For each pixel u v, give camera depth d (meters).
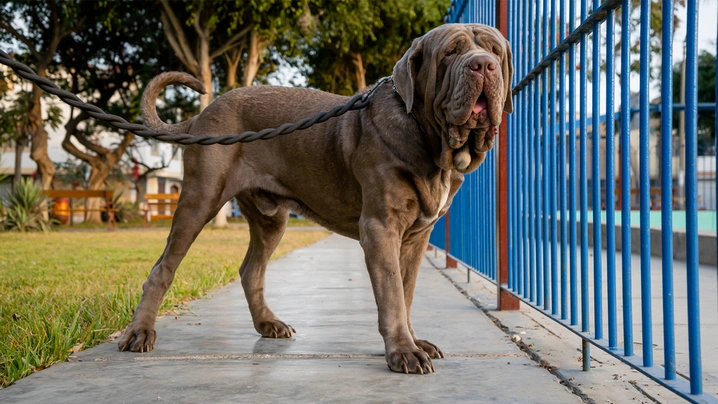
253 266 3.79
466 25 2.94
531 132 4.06
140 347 3.28
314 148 3.38
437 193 3.06
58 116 21.86
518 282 4.31
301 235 14.88
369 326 4.05
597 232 2.84
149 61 21.34
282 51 18.88
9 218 16.38
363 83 19.84
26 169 30.39
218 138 2.92
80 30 20.16
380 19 17.45
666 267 2.16
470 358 3.16
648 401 2.45
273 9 15.75
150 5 17.73
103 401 2.43
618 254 10.08
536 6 3.95
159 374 2.83
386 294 2.96
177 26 16.70
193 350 3.33
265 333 3.69
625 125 2.56
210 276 6.31
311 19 15.96
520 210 4.31
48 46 20.75
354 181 3.27
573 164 3.23
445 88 2.79
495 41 2.88
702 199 18.64
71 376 2.79
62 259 8.52
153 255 9.19
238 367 2.96
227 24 17.38
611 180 2.76
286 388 2.60
